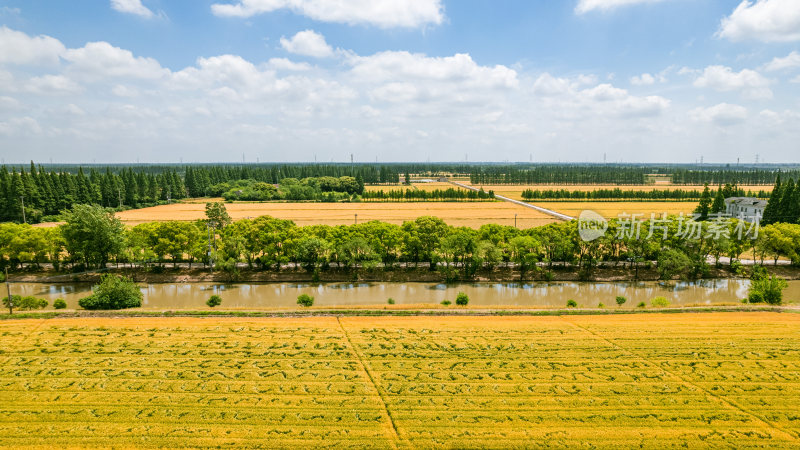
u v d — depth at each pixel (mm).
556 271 78812
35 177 142750
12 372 35469
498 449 27109
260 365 37250
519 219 137875
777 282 57969
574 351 40500
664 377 35531
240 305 63062
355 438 28016
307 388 33688
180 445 27109
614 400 32281
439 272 78438
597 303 64688
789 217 101688
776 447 27156
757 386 34125
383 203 198000
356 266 77250
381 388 33844
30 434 27719
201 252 77812
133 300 54219
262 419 29734
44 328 45094
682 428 29016
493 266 79625
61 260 82188
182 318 48781
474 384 34500
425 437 28141
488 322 48344
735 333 44875
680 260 70125
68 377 34781
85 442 27156
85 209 73312
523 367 37344
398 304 59438
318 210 168750
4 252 75875
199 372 35875
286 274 77250
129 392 32750
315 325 46906
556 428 29078
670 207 163625
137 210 169625
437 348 41062
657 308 53656
